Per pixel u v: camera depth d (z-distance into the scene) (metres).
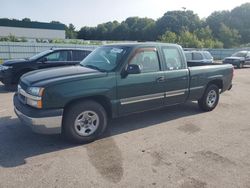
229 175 3.65
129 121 5.95
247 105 7.96
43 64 9.89
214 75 6.77
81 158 4.07
